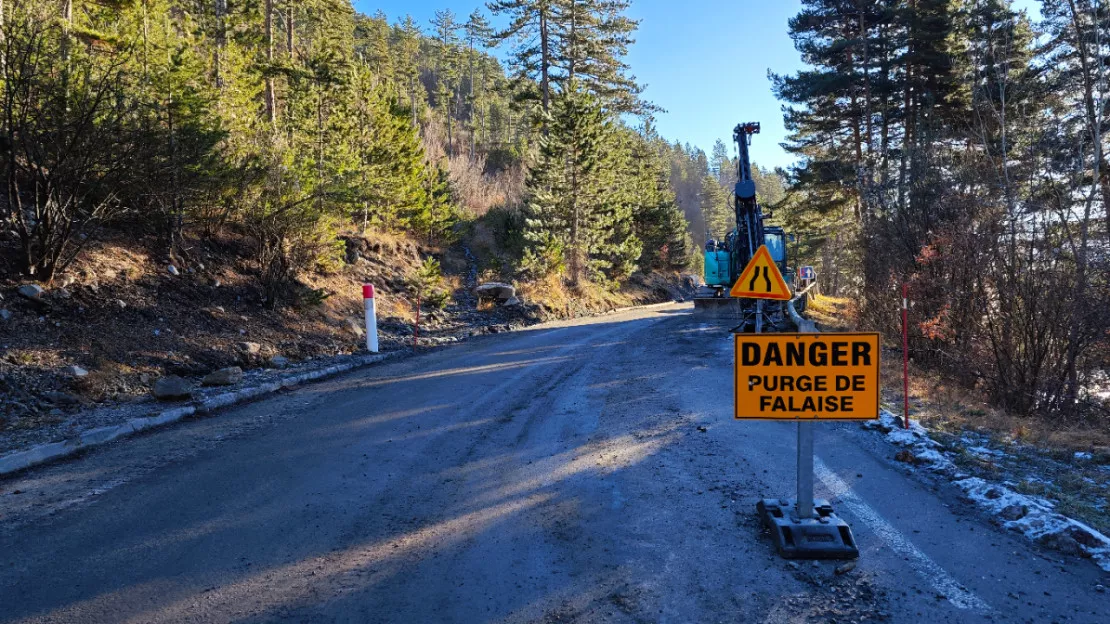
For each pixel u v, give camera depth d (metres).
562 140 26.97
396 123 23.50
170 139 11.77
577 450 6.29
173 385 8.30
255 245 15.48
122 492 5.17
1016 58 23.70
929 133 18.80
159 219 12.84
